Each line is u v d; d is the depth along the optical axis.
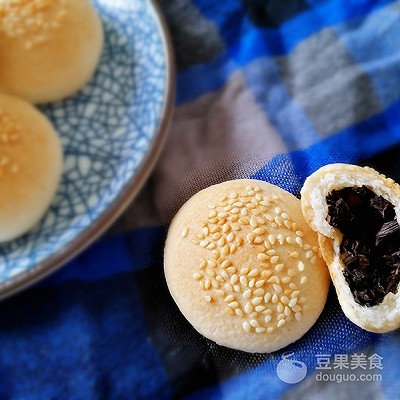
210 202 0.25
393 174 0.27
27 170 0.27
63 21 0.29
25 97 0.29
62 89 0.29
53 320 0.26
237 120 0.28
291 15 0.30
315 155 0.27
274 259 0.24
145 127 0.28
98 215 0.26
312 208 0.24
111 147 0.29
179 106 0.29
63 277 0.26
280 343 0.24
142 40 0.30
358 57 0.29
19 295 0.26
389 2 0.30
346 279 0.24
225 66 0.30
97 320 0.26
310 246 0.25
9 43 0.28
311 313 0.24
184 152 0.28
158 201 0.27
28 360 0.25
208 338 0.25
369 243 0.24
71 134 0.29
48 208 0.27
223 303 0.24
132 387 0.25
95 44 0.29
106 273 0.26
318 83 0.29
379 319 0.23
